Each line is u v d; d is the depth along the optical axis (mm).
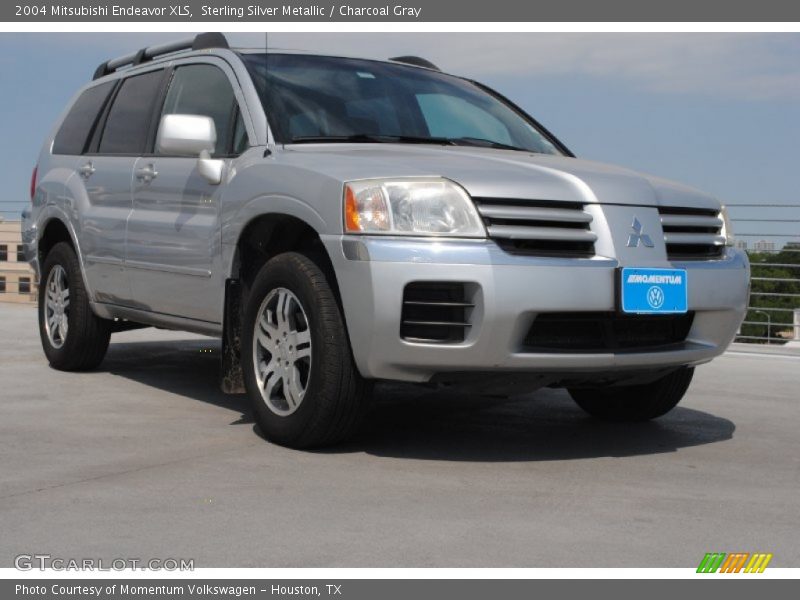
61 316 6781
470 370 4184
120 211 6031
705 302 4578
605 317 4340
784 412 5883
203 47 5801
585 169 4629
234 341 4957
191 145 5035
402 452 4551
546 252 4215
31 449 4480
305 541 3266
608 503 3779
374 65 5762
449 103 5719
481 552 3193
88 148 6652
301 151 4758
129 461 4277
